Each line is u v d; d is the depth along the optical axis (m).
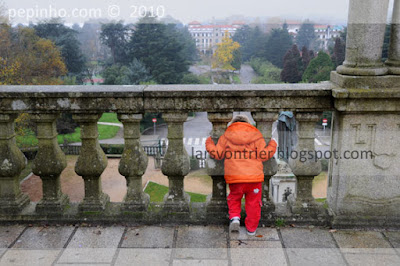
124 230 3.69
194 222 3.77
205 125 44.88
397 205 3.70
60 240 3.53
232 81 50.31
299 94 3.48
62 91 3.51
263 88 3.51
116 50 54.25
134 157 3.69
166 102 3.54
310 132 3.62
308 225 3.77
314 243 3.48
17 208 3.80
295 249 3.39
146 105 3.54
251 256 3.29
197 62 63.84
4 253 3.33
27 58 33.75
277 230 3.69
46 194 3.81
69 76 45.88
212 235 3.60
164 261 3.22
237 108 3.56
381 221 3.69
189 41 61.34
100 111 3.56
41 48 36.38
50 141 3.68
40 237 3.58
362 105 3.39
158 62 51.84
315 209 3.79
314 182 18.58
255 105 3.54
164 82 52.75
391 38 3.43
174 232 3.66
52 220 3.78
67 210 3.84
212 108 3.55
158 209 3.86
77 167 3.69
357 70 3.39
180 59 54.66
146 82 49.72
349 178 3.64
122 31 53.25
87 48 58.22
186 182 21.14
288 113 6.23
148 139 43.75
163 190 20.78
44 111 3.56
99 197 3.83
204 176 22.14
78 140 38.59
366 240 3.53
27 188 20.94
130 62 52.84
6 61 30.58
